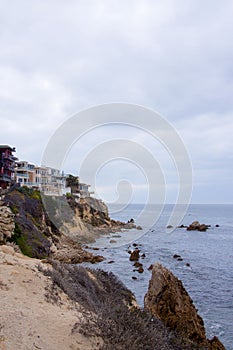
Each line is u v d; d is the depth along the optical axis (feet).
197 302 81.97
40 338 20.17
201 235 255.50
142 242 187.01
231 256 155.12
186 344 34.04
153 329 27.63
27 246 94.22
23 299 25.72
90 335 21.47
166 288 50.44
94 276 45.39
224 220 439.22
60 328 21.91
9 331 20.26
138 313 32.37
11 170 171.42
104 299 37.27
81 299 30.58
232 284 101.04
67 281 34.14
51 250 109.81
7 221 87.76
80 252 128.06
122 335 22.24
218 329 65.21
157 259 138.92
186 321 48.44
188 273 115.55
